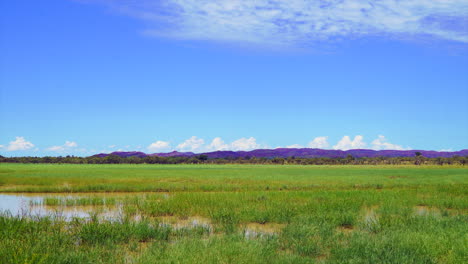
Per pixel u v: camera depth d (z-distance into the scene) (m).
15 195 26.23
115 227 12.02
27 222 12.83
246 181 37.53
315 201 19.72
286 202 19.58
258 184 33.94
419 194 24.84
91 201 21.25
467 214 17.17
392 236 11.05
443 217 15.33
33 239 10.32
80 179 38.97
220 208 17.33
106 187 29.38
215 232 12.95
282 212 15.67
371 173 58.88
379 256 9.20
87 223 12.34
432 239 10.45
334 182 36.56
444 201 21.05
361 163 156.00
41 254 8.65
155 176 46.03
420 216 15.14
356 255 9.25
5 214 14.66
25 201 22.55
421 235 10.90
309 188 31.62
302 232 11.78
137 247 10.48
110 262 8.70
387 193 24.73
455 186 30.72
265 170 72.31
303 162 162.38
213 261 8.30
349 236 11.56
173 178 41.78
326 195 23.02
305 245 10.27
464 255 9.12
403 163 151.00
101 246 10.31
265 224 14.59
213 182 35.97
